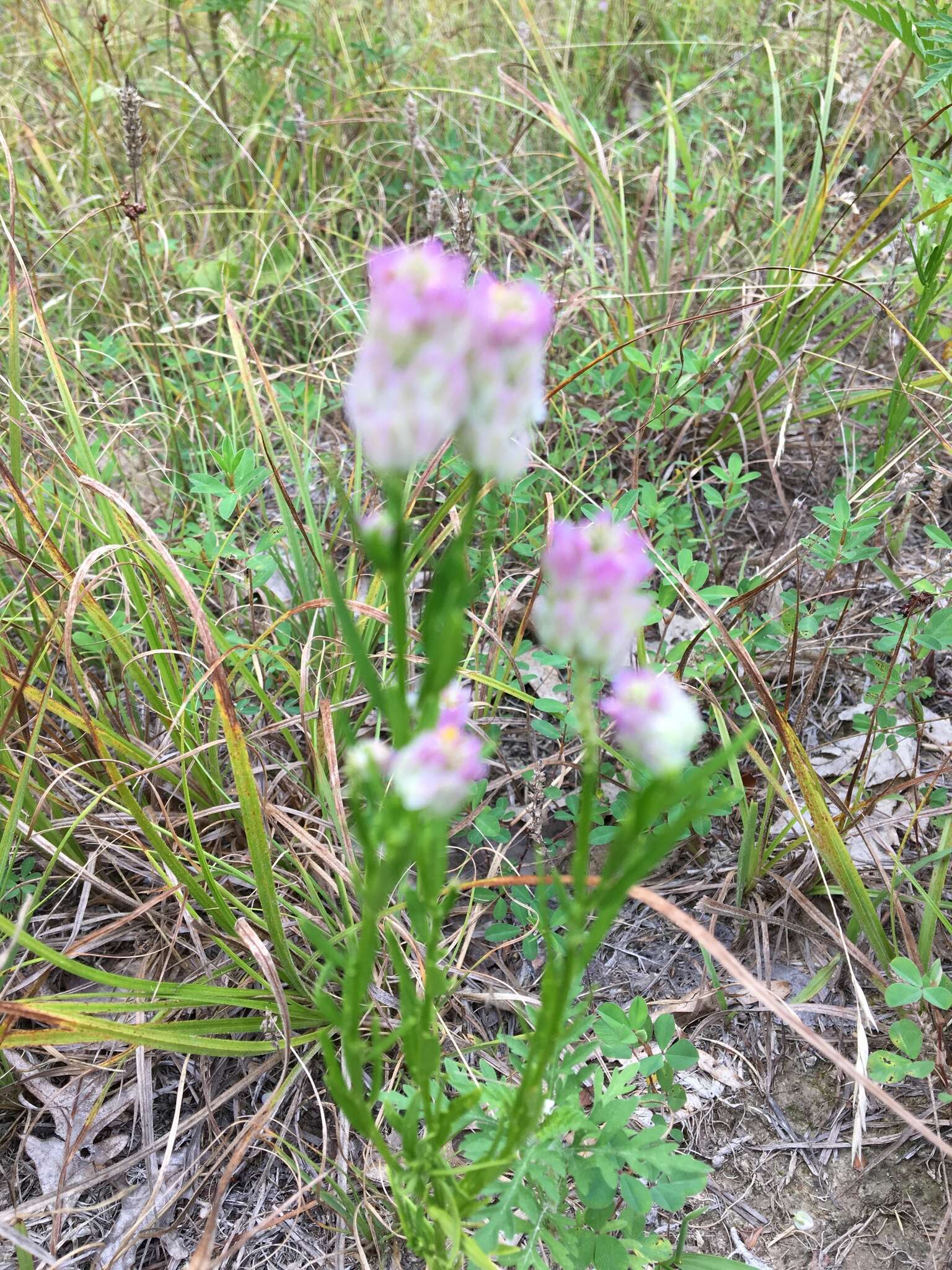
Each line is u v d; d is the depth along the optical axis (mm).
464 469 299
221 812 254
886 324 391
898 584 276
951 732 281
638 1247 175
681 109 498
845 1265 200
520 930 246
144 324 361
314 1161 213
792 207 441
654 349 339
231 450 271
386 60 506
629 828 106
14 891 243
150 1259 202
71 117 484
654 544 296
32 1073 219
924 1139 214
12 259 267
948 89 318
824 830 219
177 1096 210
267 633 245
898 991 201
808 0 554
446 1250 180
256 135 461
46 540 244
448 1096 217
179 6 458
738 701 280
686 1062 200
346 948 222
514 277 413
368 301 371
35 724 219
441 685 107
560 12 578
